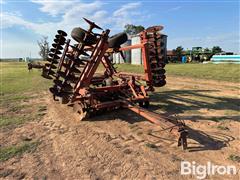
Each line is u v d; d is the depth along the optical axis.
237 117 5.67
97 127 5.18
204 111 6.28
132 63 30.70
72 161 3.62
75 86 5.88
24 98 8.75
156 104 7.16
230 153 3.74
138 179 3.08
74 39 5.75
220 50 45.50
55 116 6.17
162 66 6.57
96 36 5.42
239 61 29.36
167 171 3.25
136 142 4.27
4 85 12.59
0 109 7.00
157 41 6.44
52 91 6.61
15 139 4.55
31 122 5.66
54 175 3.23
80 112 5.74
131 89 6.44
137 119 5.68
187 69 20.12
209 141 4.23
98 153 3.87
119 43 6.80
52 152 3.95
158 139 4.39
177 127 3.92
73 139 4.51
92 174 3.23
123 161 3.57
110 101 5.90
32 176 3.21
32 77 17.36
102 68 21.89
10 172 3.32
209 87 10.52
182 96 8.47
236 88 9.99
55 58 6.88
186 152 3.81
